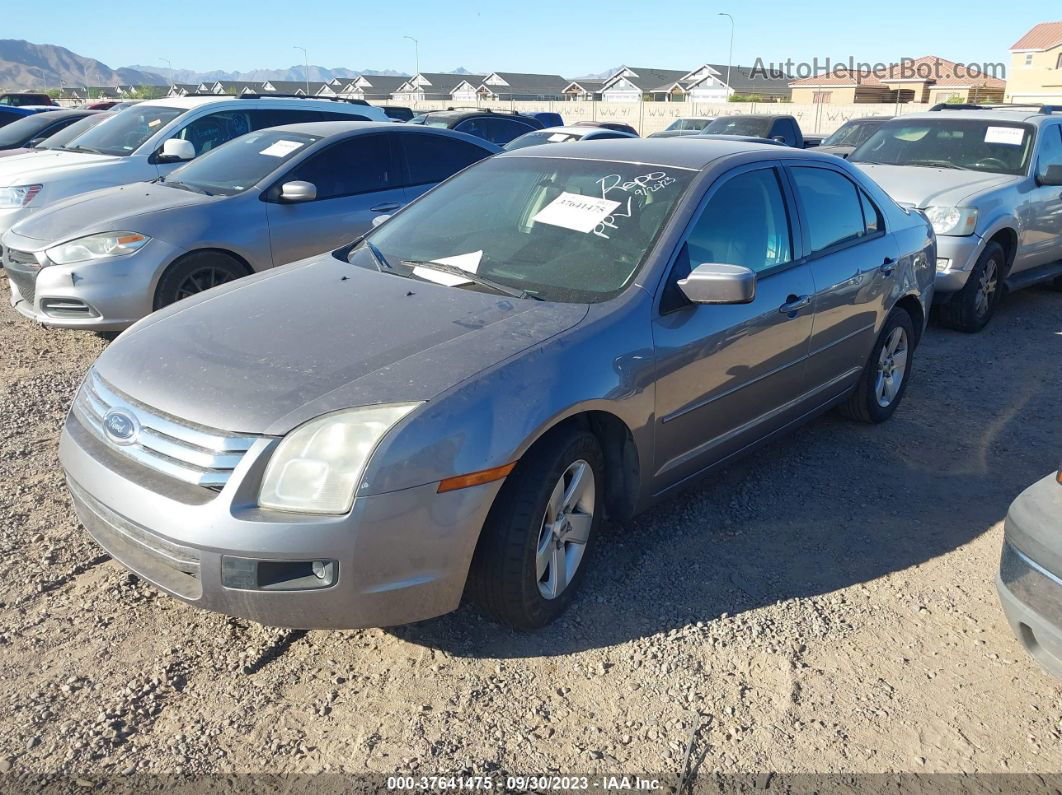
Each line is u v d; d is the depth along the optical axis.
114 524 2.76
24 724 2.55
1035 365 6.37
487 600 2.92
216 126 9.20
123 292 5.79
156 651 2.91
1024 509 2.75
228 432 2.58
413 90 82.06
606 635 3.08
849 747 2.60
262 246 6.30
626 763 2.50
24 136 13.23
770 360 3.88
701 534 3.81
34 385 5.42
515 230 3.75
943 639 3.14
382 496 2.53
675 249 3.43
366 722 2.62
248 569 2.52
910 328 5.12
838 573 3.55
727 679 2.87
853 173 4.71
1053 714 2.77
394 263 3.76
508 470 2.73
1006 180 7.38
